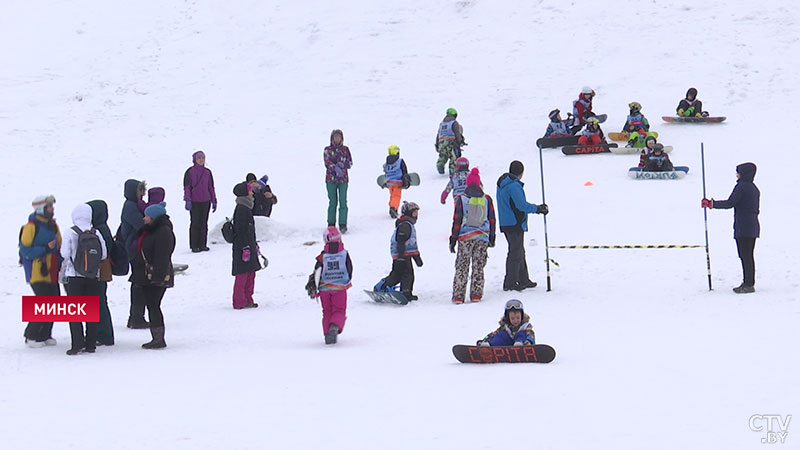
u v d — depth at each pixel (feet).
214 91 373.81
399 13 414.82
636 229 206.28
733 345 115.85
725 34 365.81
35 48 409.28
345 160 229.45
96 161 313.53
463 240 161.07
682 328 130.21
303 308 166.81
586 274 174.09
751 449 73.36
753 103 320.70
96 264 128.67
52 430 86.17
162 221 132.16
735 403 87.81
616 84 346.13
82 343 129.49
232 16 426.51
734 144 285.43
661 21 379.76
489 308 155.02
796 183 240.94
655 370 104.47
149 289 132.36
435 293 171.12
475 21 400.88
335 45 397.80
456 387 100.01
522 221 165.99
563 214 227.40
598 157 289.74
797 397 88.84
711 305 143.95
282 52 397.60
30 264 132.98
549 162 289.33
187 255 218.38
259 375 110.52
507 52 377.30
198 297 179.93
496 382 101.76
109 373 114.21
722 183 247.70
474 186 161.68
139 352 129.70
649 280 165.68
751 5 382.42
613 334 129.39
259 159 314.76
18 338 143.43
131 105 362.94
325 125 343.26
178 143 331.77
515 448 76.23
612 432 79.77
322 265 133.28
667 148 282.77
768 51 351.67
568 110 334.24
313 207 263.08
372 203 264.93
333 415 89.45
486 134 322.75
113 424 87.86
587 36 378.32
